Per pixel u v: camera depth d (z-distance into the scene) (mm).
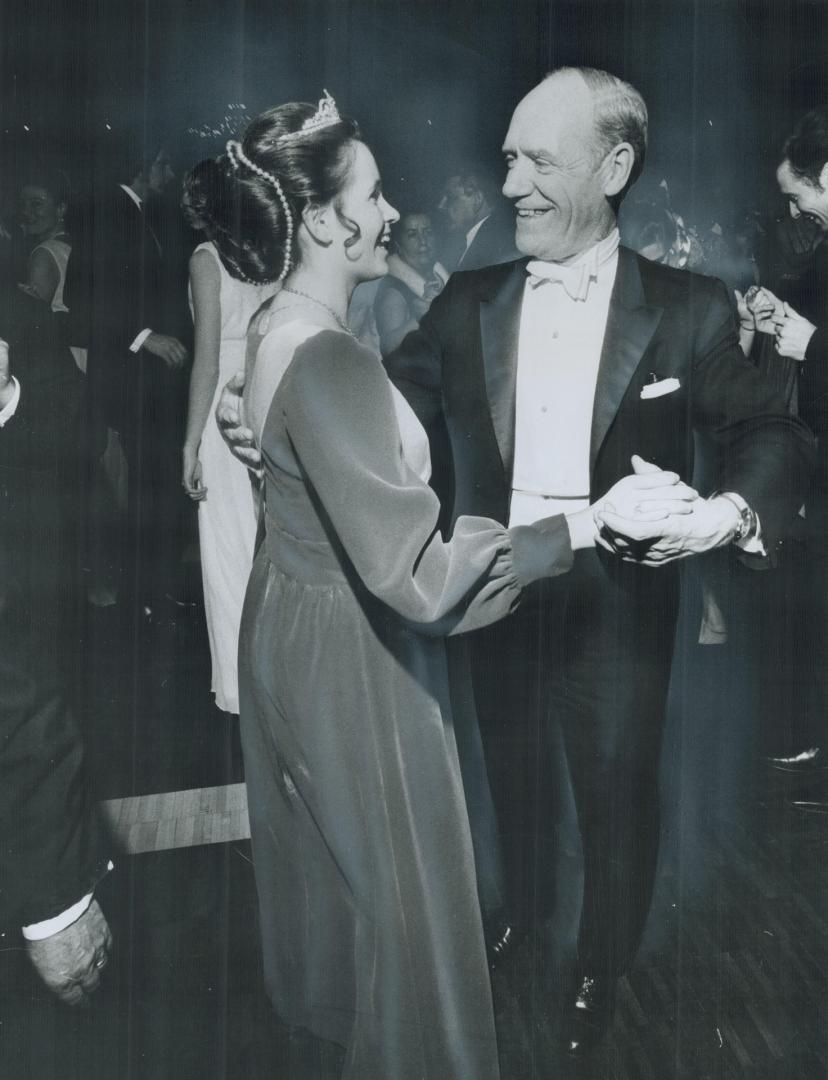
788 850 1870
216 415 1679
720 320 1757
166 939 1740
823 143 1685
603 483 1752
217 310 1662
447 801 1719
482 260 1719
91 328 1646
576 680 1766
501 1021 1807
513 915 1806
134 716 1674
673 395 1759
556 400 1736
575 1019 1827
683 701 1834
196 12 1629
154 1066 1750
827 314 1763
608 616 1771
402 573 1607
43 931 1611
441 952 1743
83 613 1647
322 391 1603
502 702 1752
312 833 1720
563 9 1684
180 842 1726
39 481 1627
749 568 1809
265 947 1758
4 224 1620
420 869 1717
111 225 1646
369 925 1725
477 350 1715
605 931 1833
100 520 1656
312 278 1669
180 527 1675
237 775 1727
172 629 1694
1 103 1613
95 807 1677
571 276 1725
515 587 1719
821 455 1802
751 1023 1854
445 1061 1767
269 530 1676
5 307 1615
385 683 1673
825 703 1842
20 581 1606
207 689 1706
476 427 1735
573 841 1809
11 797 1564
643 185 1734
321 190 1652
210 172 1649
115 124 1631
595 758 1801
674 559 1771
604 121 1705
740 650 1826
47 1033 1702
